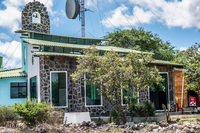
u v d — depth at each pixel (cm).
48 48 1997
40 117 1490
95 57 1611
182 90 2288
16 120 1537
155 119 1781
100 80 1548
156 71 1631
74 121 1603
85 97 1891
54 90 1864
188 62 2073
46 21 2616
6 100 2036
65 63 1912
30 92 2106
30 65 2097
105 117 1803
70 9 2505
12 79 2075
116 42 3806
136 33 3903
